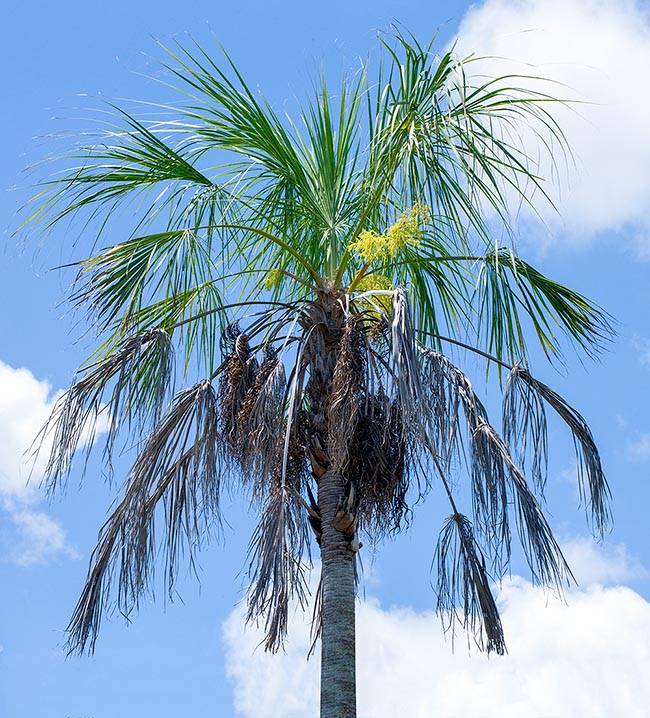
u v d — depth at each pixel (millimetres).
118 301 8250
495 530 7734
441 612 8336
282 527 7066
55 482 7676
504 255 8672
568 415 8383
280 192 9203
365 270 8258
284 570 6992
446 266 9273
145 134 8562
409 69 8594
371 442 7566
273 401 7484
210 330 8992
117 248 8172
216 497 7801
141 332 7793
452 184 8625
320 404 7797
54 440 7672
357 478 7648
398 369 7090
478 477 7750
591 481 8258
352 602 7562
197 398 7953
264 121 8750
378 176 8719
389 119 8625
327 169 8945
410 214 8227
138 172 8656
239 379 7930
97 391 7730
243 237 9211
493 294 8641
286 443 7250
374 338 7852
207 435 7883
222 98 8734
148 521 7887
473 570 8344
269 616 6973
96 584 7816
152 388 7820
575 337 8930
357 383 7457
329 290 8164
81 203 8617
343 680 7320
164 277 8258
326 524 7672
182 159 8656
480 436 7824
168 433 7969
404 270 9273
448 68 8484
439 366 7879
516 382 8203
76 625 7777
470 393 7953
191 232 8031
